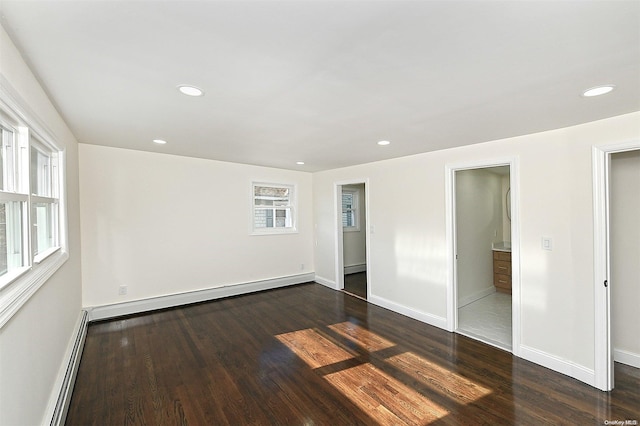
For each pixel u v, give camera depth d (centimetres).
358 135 305
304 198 608
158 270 439
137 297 423
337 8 113
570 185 265
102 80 180
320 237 598
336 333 359
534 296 288
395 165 435
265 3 111
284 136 315
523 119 248
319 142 340
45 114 198
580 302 259
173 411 219
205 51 147
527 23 122
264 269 552
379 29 128
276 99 210
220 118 255
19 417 146
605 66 159
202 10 115
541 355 283
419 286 401
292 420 210
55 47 143
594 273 250
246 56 151
